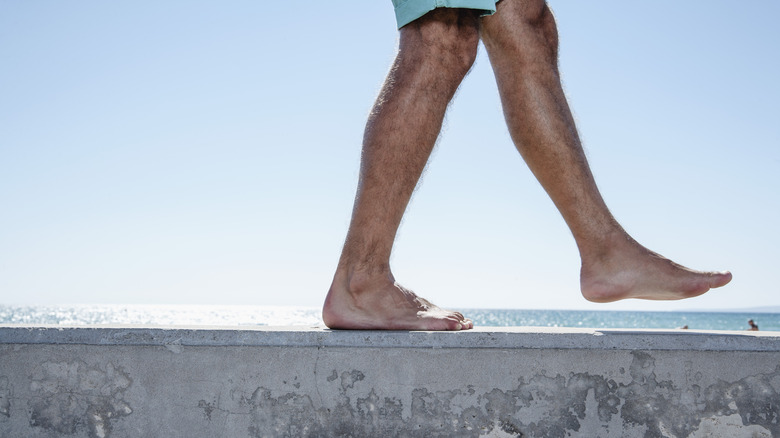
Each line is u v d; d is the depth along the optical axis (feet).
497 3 6.10
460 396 4.48
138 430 4.46
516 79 6.07
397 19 5.79
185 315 359.25
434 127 5.49
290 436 4.43
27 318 294.25
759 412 4.50
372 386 4.48
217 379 4.50
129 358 4.53
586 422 4.48
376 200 5.37
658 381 4.53
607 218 5.91
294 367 4.50
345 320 5.34
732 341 4.58
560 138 5.92
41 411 4.49
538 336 4.55
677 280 5.66
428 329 5.26
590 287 5.82
